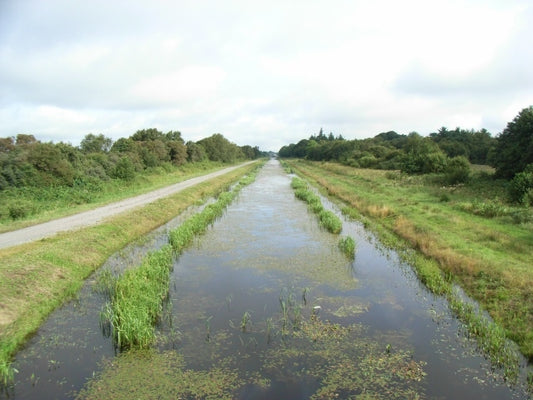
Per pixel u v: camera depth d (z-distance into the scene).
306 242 17.72
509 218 18.80
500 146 33.00
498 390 7.08
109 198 28.20
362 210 25.47
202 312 10.41
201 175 56.78
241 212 25.89
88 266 13.80
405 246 16.64
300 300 11.21
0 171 24.28
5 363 7.55
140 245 17.45
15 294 10.19
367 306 10.81
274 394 7.00
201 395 6.99
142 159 51.34
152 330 9.03
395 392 7.05
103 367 7.87
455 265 13.03
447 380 7.39
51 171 27.59
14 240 15.33
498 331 8.78
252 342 8.84
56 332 9.36
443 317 10.10
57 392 7.07
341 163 81.44
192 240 18.05
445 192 29.27
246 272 13.63
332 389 7.14
